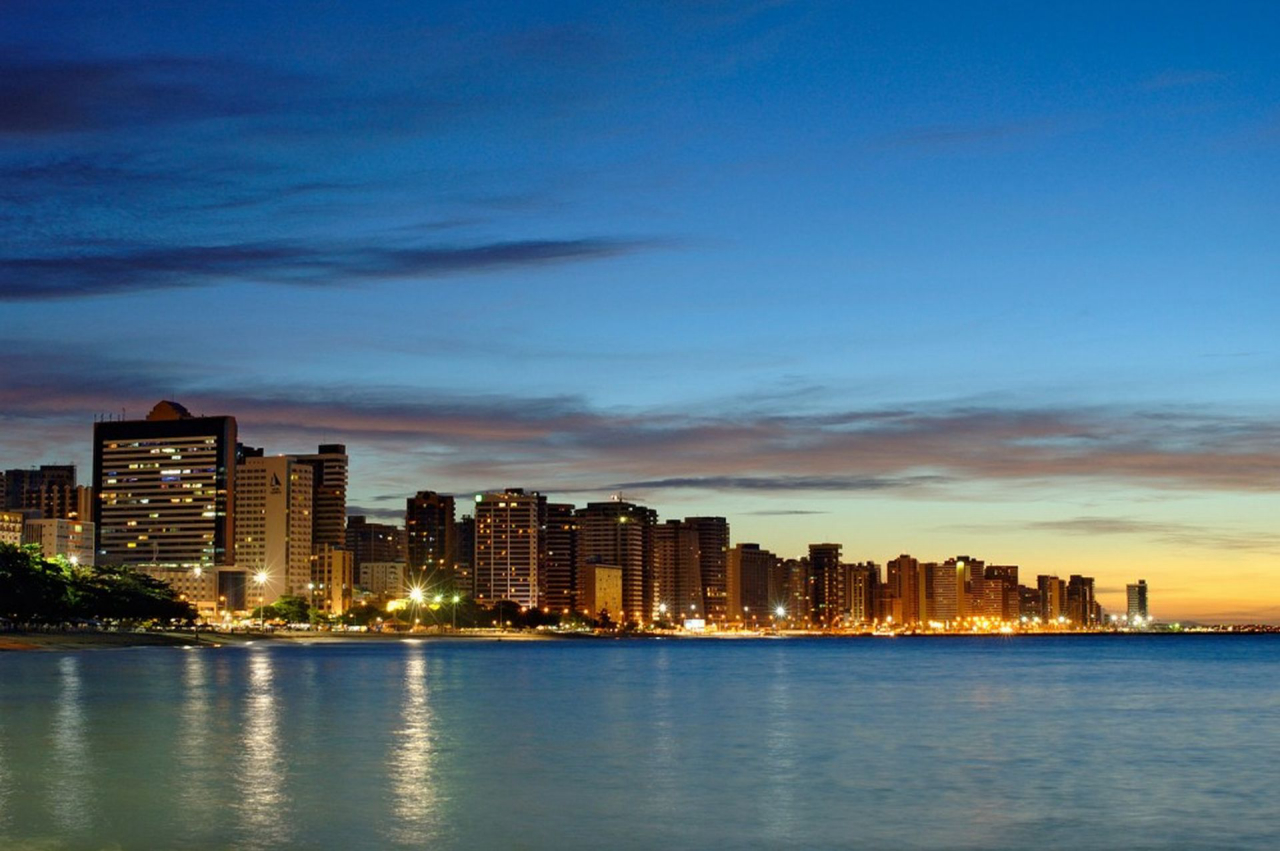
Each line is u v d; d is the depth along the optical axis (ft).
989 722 381.19
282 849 179.83
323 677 605.31
